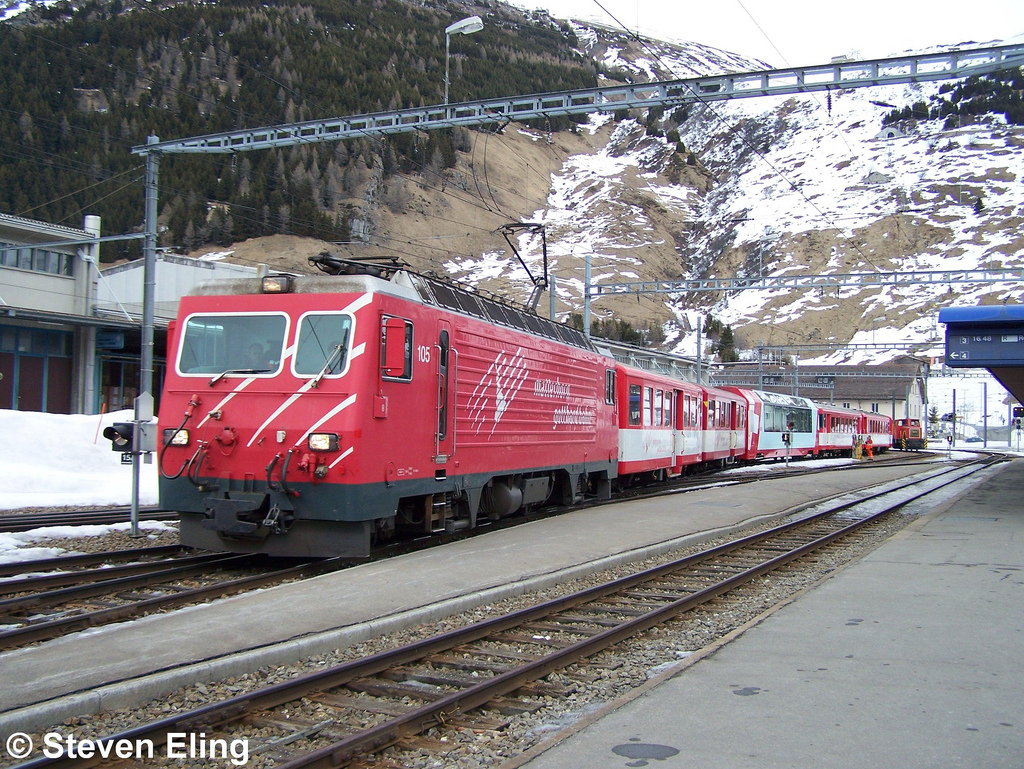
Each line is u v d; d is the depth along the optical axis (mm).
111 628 7004
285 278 10352
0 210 70000
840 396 88812
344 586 8867
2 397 27391
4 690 5332
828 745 4863
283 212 84688
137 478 13180
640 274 123625
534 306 19812
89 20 136250
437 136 119688
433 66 144625
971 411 124188
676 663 6750
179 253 76812
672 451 25547
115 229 76062
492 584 9305
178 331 10625
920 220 135125
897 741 4930
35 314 25984
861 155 170875
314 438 9695
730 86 14062
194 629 6957
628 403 21094
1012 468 42438
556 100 14617
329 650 6863
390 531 11078
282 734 5176
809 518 17672
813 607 8766
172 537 13219
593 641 7180
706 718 5336
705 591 9516
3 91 90500
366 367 9867
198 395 10266
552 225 132000
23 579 9188
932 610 8586
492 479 14023
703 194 184750
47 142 81375
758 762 4609
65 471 20672
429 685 6254
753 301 129625
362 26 156250
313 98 105062
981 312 19531
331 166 98125
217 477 10062
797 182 168875
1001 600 9086
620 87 14555
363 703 5707
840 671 6410
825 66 13500
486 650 7207
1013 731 5105
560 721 5586
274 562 11242
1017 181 141000
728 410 34094
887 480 30750
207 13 130875
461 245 104875
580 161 177625
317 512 9750
